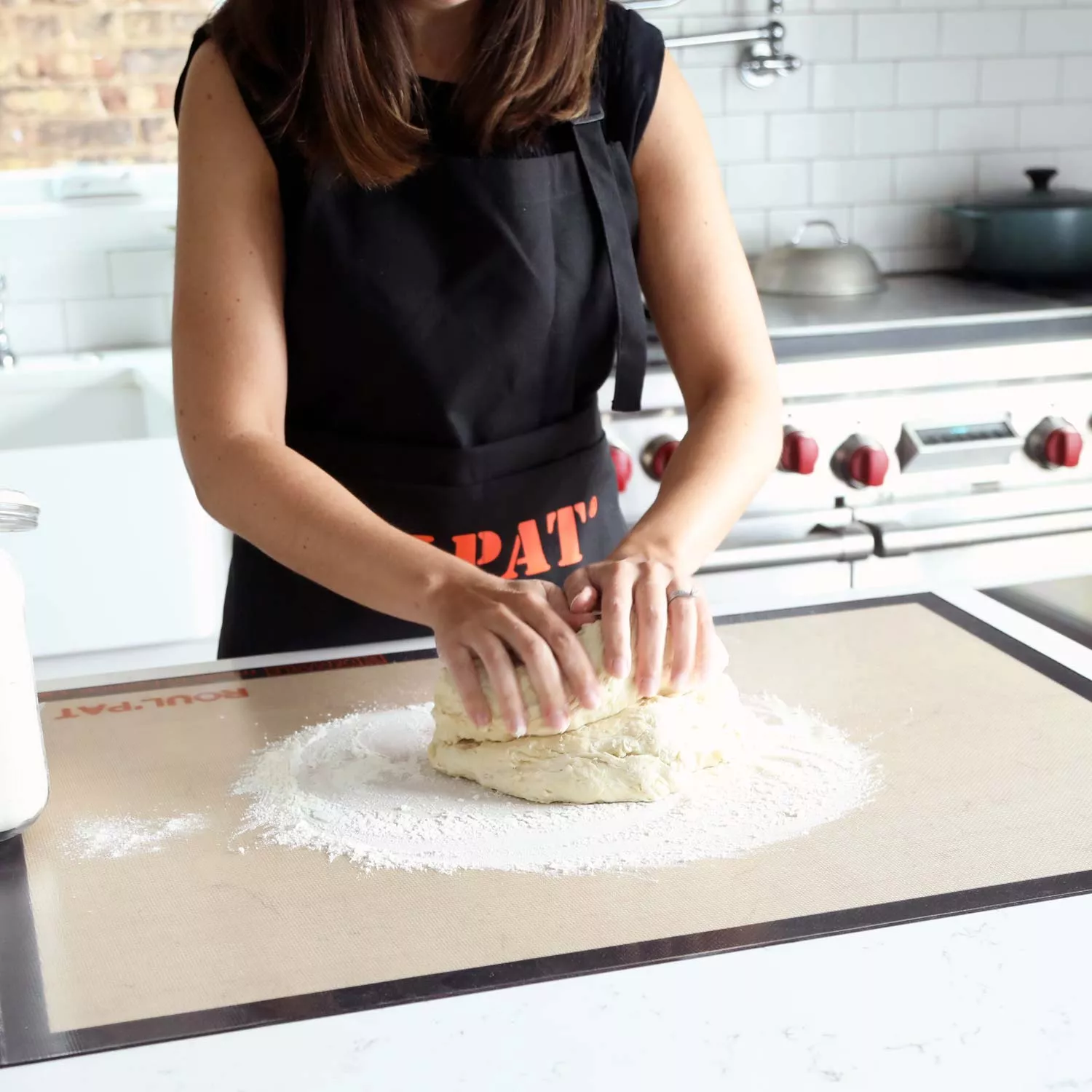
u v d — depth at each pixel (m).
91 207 2.29
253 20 1.11
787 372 1.97
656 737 0.87
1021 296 2.29
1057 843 0.76
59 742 0.98
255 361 1.08
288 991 0.64
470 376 1.22
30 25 2.22
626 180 1.23
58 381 2.19
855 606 1.20
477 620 0.91
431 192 1.18
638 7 2.36
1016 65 2.57
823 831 0.79
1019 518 2.07
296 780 0.91
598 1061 0.57
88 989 0.65
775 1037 0.58
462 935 0.69
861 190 2.56
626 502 1.96
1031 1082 0.54
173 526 1.98
